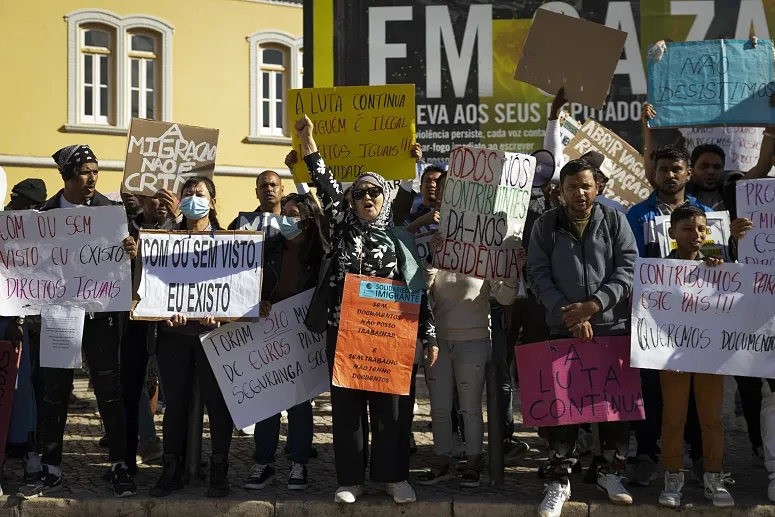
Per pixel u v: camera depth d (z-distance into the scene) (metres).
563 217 5.80
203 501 5.76
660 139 9.23
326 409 8.98
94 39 20.59
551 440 5.71
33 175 19.95
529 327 6.59
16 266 6.02
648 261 5.73
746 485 6.12
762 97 7.10
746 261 5.82
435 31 9.41
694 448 6.25
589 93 6.79
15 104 19.75
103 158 20.55
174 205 6.46
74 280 5.99
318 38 9.41
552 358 5.71
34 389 6.59
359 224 5.83
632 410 5.66
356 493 5.75
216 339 6.00
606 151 8.31
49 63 20.03
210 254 5.99
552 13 6.88
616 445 5.74
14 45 19.69
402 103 6.73
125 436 6.06
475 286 6.18
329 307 5.79
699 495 5.88
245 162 21.73
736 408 7.95
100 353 5.98
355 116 6.77
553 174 6.82
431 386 6.30
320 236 6.21
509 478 6.40
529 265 5.84
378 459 5.71
